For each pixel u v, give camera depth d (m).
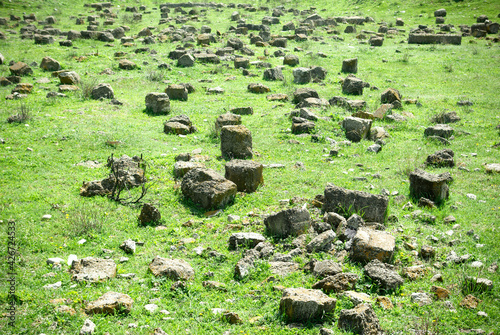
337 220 8.29
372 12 42.31
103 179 10.17
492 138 13.76
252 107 17.72
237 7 48.78
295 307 5.65
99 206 9.33
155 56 26.12
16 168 11.06
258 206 9.48
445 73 23.22
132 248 7.59
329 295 6.22
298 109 16.25
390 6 43.31
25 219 8.52
